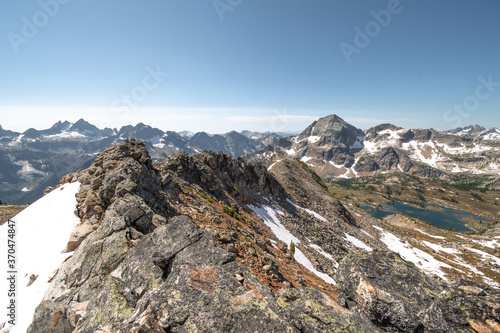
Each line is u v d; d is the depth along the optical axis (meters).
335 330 9.09
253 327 9.33
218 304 10.11
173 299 10.47
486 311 9.16
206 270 11.71
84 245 19.78
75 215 26.53
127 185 26.16
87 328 12.43
